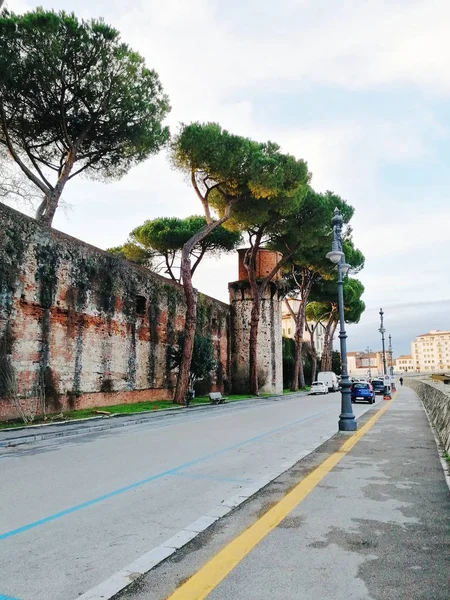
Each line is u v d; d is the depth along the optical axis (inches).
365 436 460.4
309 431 530.0
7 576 148.1
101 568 153.2
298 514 207.5
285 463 328.5
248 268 1562.5
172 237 1483.8
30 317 703.1
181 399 976.3
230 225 1243.8
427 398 971.3
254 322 1409.9
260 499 235.8
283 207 1091.3
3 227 663.8
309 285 1752.0
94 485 274.1
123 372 940.0
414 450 375.6
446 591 132.6
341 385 520.1
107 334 893.2
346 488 252.2
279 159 1044.5
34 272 716.7
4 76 700.0
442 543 169.9
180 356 1029.8
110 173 924.0
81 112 801.6
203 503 231.1
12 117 776.9
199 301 1343.5
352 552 162.6
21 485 277.0
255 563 154.6
